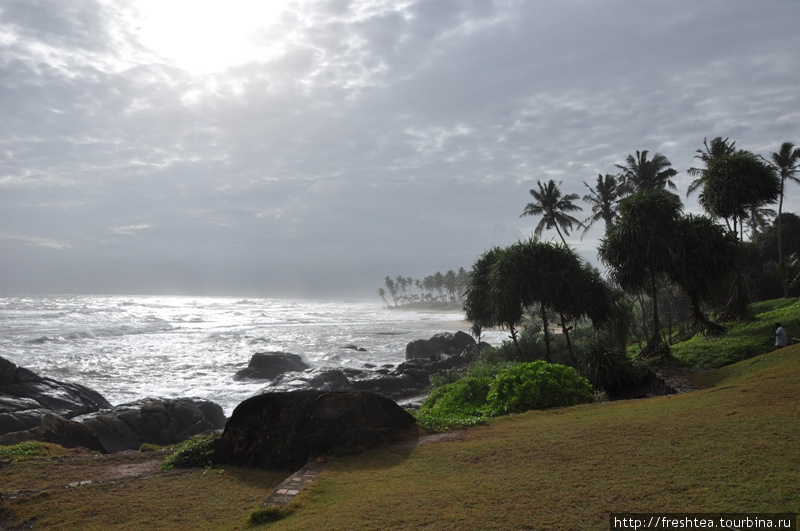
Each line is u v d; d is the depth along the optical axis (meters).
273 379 37.19
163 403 22.02
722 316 30.59
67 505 7.24
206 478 8.41
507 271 24.00
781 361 15.73
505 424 10.65
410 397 34.97
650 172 44.22
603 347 21.16
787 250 49.62
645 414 10.16
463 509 5.71
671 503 5.39
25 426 19.03
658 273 26.89
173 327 78.06
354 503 6.19
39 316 82.56
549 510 5.48
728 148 42.34
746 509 5.11
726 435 7.68
